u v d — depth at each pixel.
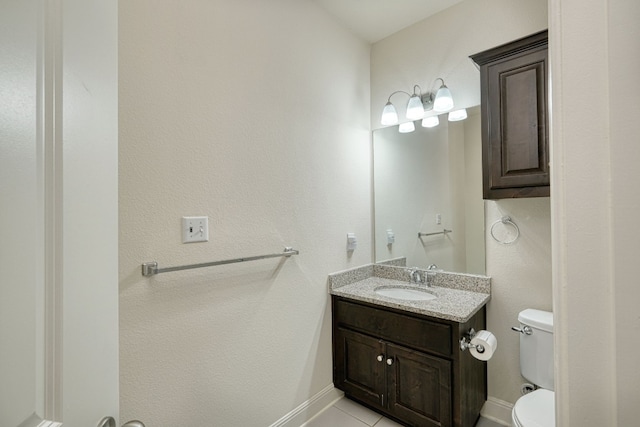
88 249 0.58
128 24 1.18
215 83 1.44
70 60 0.56
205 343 1.41
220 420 1.46
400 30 2.28
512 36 1.82
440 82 2.10
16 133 0.48
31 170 0.50
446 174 2.08
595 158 0.39
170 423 1.29
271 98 1.69
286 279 1.77
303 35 1.88
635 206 0.37
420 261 2.21
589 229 0.40
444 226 2.09
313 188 1.95
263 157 1.65
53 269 0.52
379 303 1.83
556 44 0.43
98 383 0.59
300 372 1.86
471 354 1.65
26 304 0.49
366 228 2.39
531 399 1.40
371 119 2.45
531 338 1.61
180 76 1.32
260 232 1.64
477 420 1.84
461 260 2.03
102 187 0.61
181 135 1.33
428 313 1.64
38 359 0.50
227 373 1.49
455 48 2.03
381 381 1.85
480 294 1.90
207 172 1.42
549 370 1.53
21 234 0.48
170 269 1.26
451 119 2.05
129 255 1.18
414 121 2.23
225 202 1.48
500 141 1.63
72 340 0.55
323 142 2.02
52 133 0.52
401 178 2.30
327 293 2.06
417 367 1.71
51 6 0.53
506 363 1.84
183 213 1.33
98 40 0.61
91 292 0.58
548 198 1.71
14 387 0.47
